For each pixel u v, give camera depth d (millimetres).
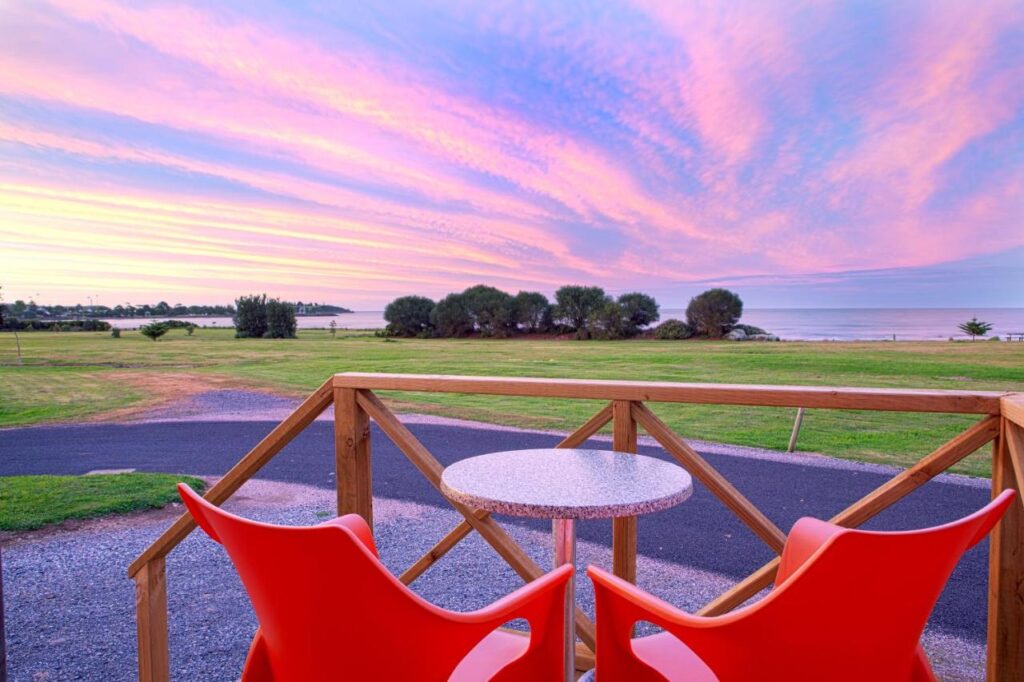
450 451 8031
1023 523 1666
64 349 33000
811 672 1056
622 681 1388
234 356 28078
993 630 1723
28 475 7098
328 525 1016
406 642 1088
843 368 18734
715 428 9836
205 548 4504
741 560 4129
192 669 2758
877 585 997
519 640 1628
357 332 55906
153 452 8633
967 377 15953
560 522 1767
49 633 3160
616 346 32688
